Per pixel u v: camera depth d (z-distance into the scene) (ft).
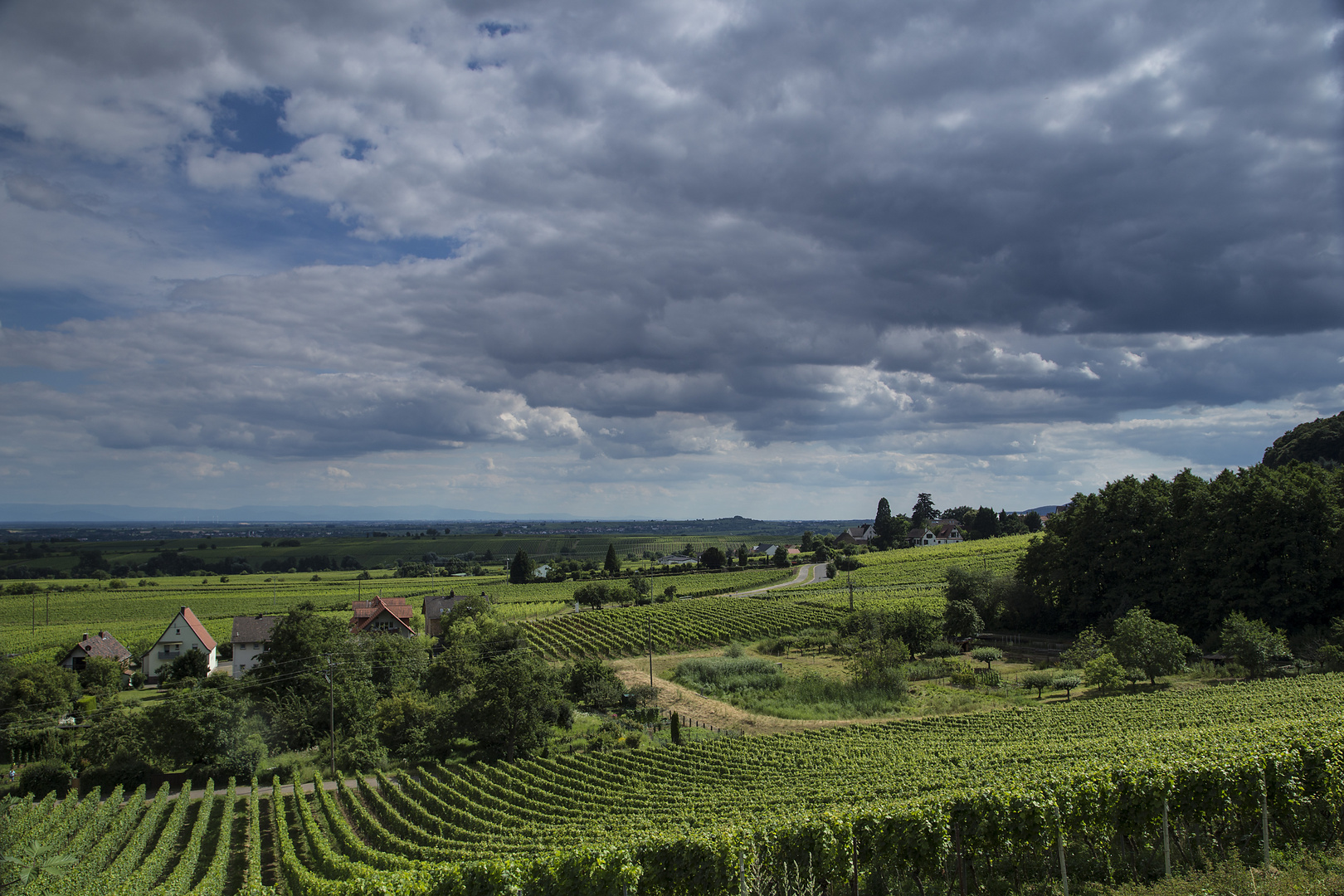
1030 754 116.16
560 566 634.43
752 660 267.39
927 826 68.28
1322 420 424.05
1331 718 96.53
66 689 255.50
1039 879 68.33
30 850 102.47
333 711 194.70
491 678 189.06
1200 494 256.11
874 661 228.63
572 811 129.49
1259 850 65.67
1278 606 222.48
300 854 132.77
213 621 421.59
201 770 181.57
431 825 135.64
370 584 601.62
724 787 132.05
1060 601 293.02
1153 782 68.64
